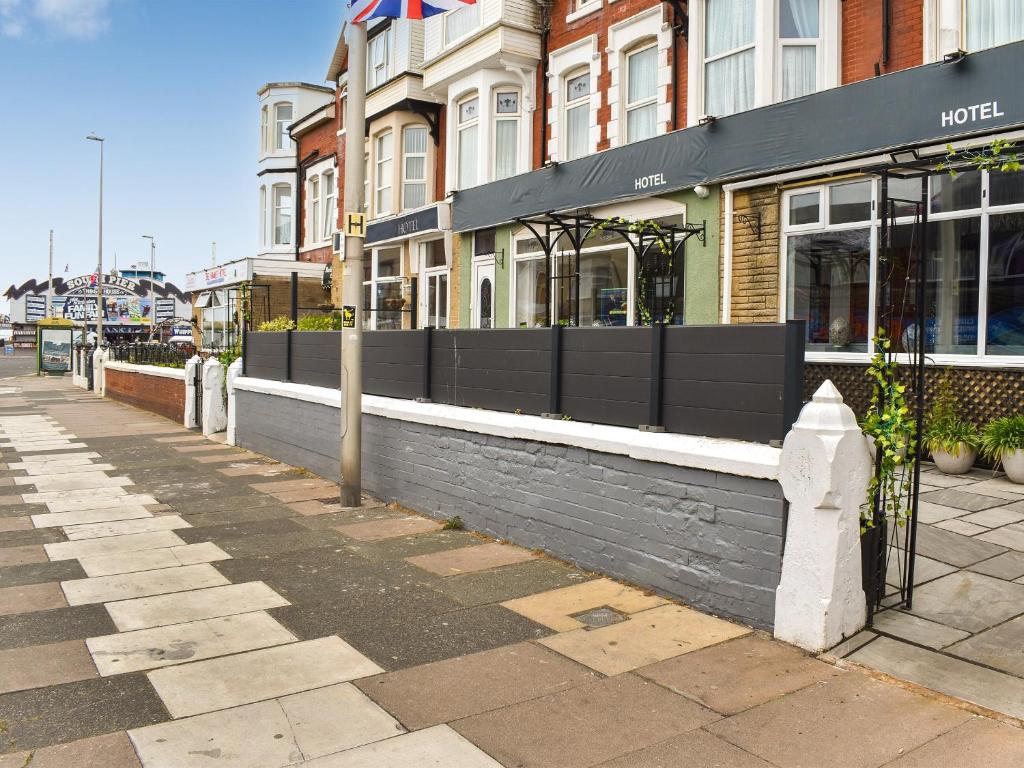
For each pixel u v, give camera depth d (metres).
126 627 5.06
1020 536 6.28
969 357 8.62
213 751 3.54
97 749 3.55
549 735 3.67
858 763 3.40
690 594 5.34
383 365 9.37
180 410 18.59
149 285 95.25
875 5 10.07
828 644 4.52
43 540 7.34
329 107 26.16
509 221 15.29
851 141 9.29
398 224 19.06
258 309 27.16
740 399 5.27
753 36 11.38
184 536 7.45
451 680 4.26
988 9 8.98
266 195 31.53
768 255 10.71
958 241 8.89
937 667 4.26
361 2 8.27
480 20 16.14
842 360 9.78
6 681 4.25
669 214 12.18
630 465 5.80
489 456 7.27
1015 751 3.46
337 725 3.77
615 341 6.23
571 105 15.22
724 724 3.75
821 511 4.52
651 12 13.02
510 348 7.37
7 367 55.25
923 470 8.46
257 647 4.72
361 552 6.82
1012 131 8.08
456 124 17.72
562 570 6.21
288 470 11.30
